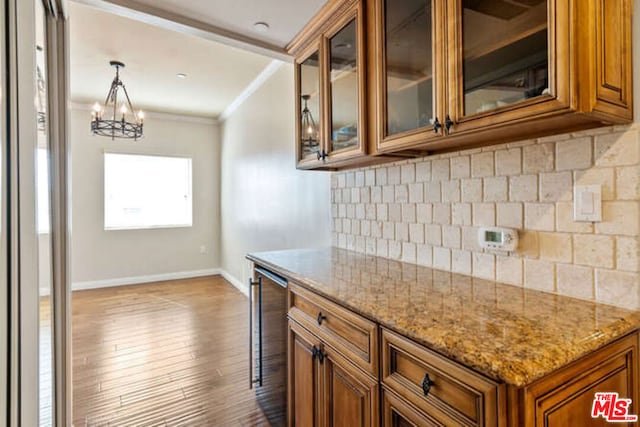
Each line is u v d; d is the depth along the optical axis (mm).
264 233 3750
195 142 5531
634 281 980
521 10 968
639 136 962
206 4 1774
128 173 5145
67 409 1610
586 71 849
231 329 3244
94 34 2760
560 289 1143
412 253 1715
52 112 1501
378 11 1434
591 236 1065
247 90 4117
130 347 2852
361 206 2074
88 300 4199
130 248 5113
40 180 1273
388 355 1012
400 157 1626
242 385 2275
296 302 1577
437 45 1163
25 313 853
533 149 1203
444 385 836
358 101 1547
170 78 3746
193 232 5543
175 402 2084
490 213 1346
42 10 1343
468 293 1203
